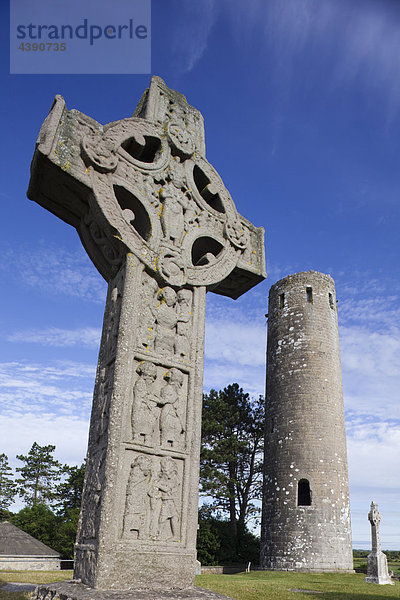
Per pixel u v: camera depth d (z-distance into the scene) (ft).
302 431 88.79
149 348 20.35
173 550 17.89
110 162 21.24
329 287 102.47
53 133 19.95
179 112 25.81
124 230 20.90
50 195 21.44
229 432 129.18
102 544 16.44
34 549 82.99
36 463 187.42
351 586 56.80
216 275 24.03
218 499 123.65
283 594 43.45
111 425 18.08
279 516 84.79
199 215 24.57
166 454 19.22
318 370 92.94
